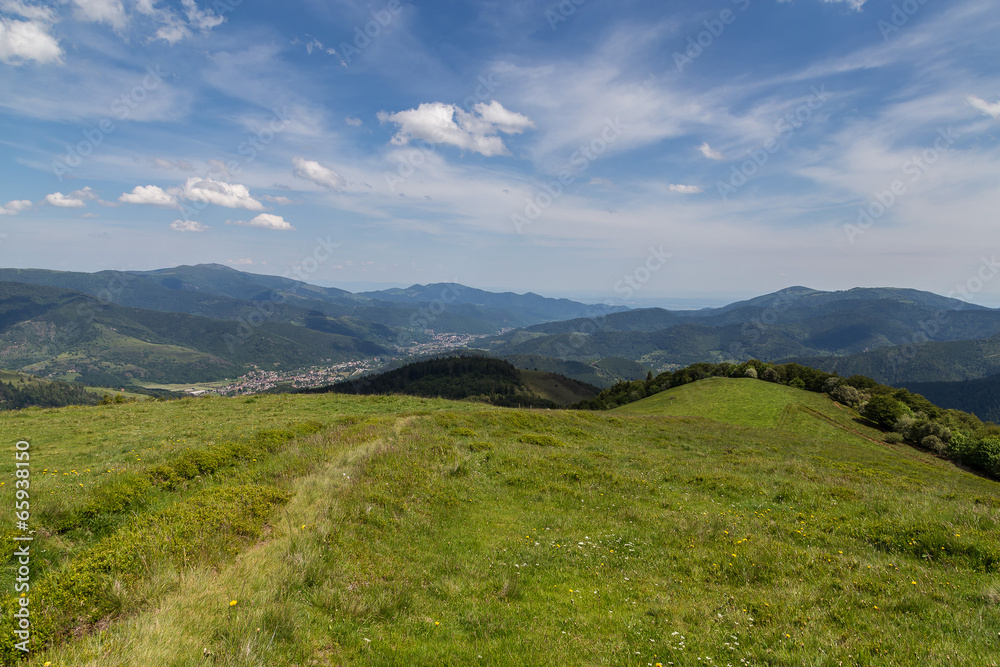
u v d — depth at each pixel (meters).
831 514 13.20
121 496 10.66
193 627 6.10
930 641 6.50
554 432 30.11
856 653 6.20
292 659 5.84
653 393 108.62
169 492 12.20
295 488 12.32
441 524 11.84
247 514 9.85
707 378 100.62
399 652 6.29
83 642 5.73
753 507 14.63
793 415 70.62
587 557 10.26
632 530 12.12
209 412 32.66
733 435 37.75
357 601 7.38
